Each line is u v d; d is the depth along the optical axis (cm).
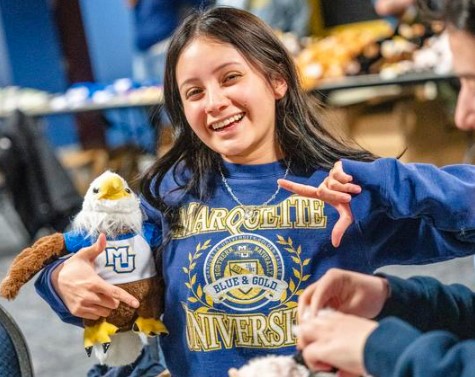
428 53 336
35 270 116
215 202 118
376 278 100
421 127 362
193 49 113
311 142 120
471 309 103
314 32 406
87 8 655
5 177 378
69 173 407
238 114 113
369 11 395
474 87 87
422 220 113
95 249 112
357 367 79
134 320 117
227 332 114
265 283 112
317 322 83
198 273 115
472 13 83
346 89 335
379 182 105
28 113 401
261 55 115
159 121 153
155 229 121
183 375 119
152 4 454
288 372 91
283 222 114
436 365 74
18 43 664
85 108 392
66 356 266
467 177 110
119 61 676
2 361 119
